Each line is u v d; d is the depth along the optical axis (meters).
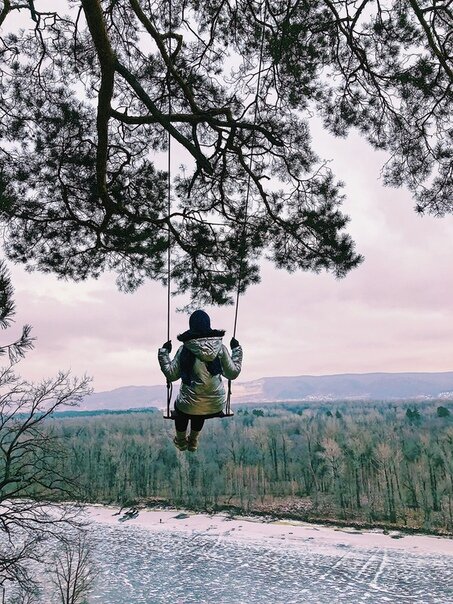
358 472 84.62
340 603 39.09
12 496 15.01
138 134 12.23
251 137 11.09
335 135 12.04
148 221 10.59
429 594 40.94
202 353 5.09
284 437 103.19
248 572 46.69
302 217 11.17
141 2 11.37
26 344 5.86
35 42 12.06
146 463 93.62
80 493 17.16
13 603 19.45
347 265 11.12
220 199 12.00
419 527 64.81
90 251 11.80
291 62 10.62
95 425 147.50
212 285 11.83
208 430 128.38
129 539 57.53
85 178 11.40
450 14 9.84
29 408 14.32
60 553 32.41
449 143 11.44
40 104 11.88
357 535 61.97
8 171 10.93
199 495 82.38
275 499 81.19
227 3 11.20
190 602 38.41
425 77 10.74
